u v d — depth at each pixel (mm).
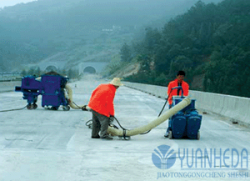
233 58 102812
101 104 9500
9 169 6500
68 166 6762
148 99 28500
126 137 9969
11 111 16547
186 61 128875
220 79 97375
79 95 30578
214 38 138625
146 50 196750
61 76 17156
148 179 5996
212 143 9383
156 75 137375
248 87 94438
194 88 112812
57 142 9133
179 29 169375
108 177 6070
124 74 180500
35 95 17547
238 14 163125
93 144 8953
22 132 10617
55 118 14133
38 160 7191
